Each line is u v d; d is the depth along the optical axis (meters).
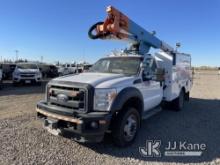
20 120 6.70
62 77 5.39
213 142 5.51
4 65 23.05
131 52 6.91
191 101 11.58
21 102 9.81
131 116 5.16
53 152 4.59
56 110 4.70
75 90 4.66
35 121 6.62
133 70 5.94
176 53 8.31
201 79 31.53
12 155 4.37
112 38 6.32
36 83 17.59
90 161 4.30
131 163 4.31
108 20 5.74
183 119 7.66
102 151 4.79
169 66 7.81
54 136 5.43
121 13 5.82
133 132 5.26
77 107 4.57
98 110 4.57
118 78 5.21
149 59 6.59
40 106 5.07
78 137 4.60
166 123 7.10
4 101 10.04
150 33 7.25
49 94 5.07
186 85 9.89
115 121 4.89
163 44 8.10
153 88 6.49
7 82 20.39
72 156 4.47
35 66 18.27
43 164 4.09
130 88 5.12
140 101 5.55
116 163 4.28
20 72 16.86
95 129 4.37
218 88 18.50
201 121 7.45
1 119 6.77
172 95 8.00
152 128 6.53
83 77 5.19
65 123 4.65
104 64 6.56
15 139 5.16
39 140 5.16
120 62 6.30
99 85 4.67
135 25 6.45
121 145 4.98
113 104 4.61
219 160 4.54
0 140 5.07
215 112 8.93
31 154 4.45
